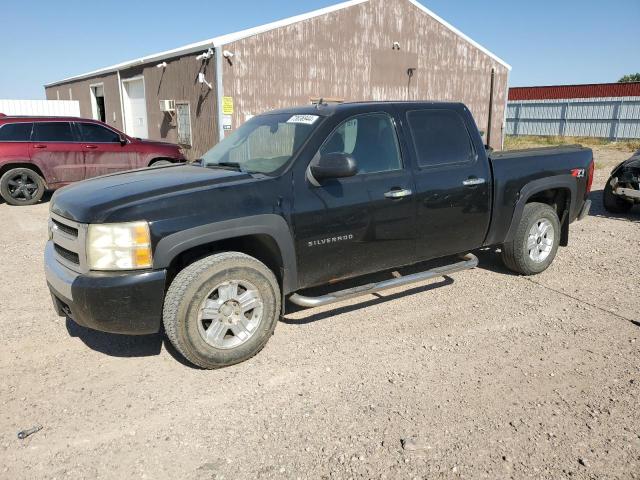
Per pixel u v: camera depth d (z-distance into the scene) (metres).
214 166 4.47
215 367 3.73
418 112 4.71
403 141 4.53
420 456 2.82
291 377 3.64
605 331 4.37
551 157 5.57
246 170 4.14
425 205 4.56
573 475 2.68
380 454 2.84
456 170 4.79
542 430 3.04
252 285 3.76
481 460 2.79
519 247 5.49
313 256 4.04
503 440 2.95
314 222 3.98
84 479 2.68
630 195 8.85
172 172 4.31
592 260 6.43
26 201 10.84
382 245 4.39
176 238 3.43
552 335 4.29
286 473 2.71
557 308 4.86
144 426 3.11
